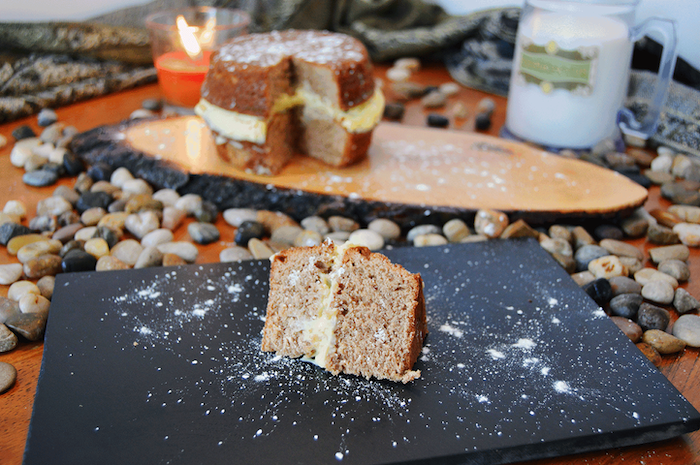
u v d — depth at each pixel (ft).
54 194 2.26
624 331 1.85
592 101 2.44
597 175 2.34
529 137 2.56
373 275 1.73
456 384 1.70
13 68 2.73
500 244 2.09
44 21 2.81
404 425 1.62
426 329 1.81
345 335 1.73
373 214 2.19
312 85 2.26
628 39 2.38
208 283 1.94
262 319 1.85
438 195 2.22
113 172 2.34
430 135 2.56
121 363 1.72
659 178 2.44
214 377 1.70
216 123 2.24
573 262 2.07
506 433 1.60
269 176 2.28
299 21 3.12
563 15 2.38
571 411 1.64
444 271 1.99
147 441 1.58
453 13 3.31
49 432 1.58
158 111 2.76
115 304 1.86
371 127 2.31
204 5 3.05
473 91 3.07
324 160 2.37
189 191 2.29
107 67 2.92
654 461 1.61
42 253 2.03
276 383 1.70
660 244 2.18
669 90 2.61
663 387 1.69
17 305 1.87
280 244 2.10
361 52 2.30
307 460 1.55
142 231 2.13
